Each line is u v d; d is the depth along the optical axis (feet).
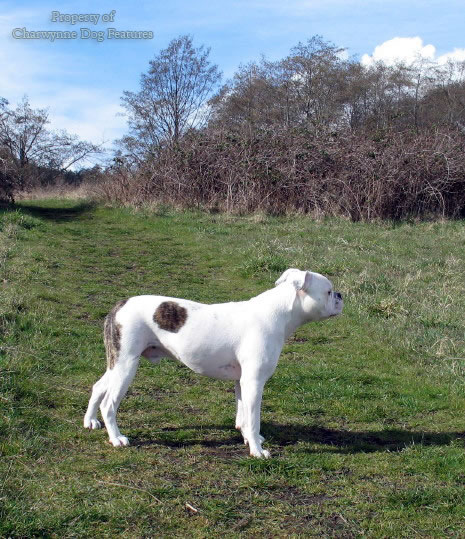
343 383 23.03
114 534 12.53
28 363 21.97
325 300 17.70
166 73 117.19
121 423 18.61
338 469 16.10
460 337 28.45
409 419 20.08
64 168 141.79
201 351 16.93
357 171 61.77
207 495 14.29
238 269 40.75
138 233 54.75
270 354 16.94
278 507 13.92
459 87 118.73
